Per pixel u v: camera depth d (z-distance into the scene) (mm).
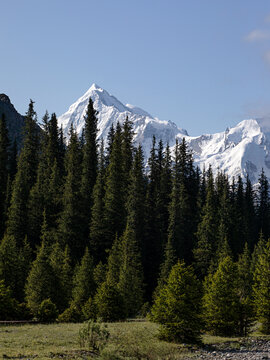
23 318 47594
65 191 85812
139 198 86375
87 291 58594
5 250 60812
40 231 83375
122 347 27844
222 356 30172
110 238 83000
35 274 55531
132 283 64500
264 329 46844
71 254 78062
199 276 83500
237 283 45656
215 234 90188
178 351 30672
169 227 85250
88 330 27969
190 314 35031
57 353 25094
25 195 85562
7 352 24281
